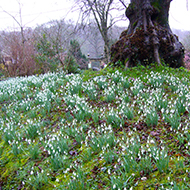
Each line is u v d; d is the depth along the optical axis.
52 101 6.48
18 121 5.67
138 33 7.89
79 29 15.05
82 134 4.04
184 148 3.19
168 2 8.31
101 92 6.45
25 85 8.39
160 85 5.94
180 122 4.01
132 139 3.36
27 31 22.88
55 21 17.03
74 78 7.69
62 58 17.61
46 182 3.12
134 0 8.42
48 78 8.77
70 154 3.73
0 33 22.11
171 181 2.54
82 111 5.13
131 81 6.75
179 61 8.17
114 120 4.37
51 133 4.71
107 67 8.55
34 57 17.94
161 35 7.89
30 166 3.67
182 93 4.98
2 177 3.67
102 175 3.01
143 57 7.91
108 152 3.27
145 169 2.81
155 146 3.29
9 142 4.30
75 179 2.84
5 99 7.64
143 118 4.52
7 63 22.45
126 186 2.63
